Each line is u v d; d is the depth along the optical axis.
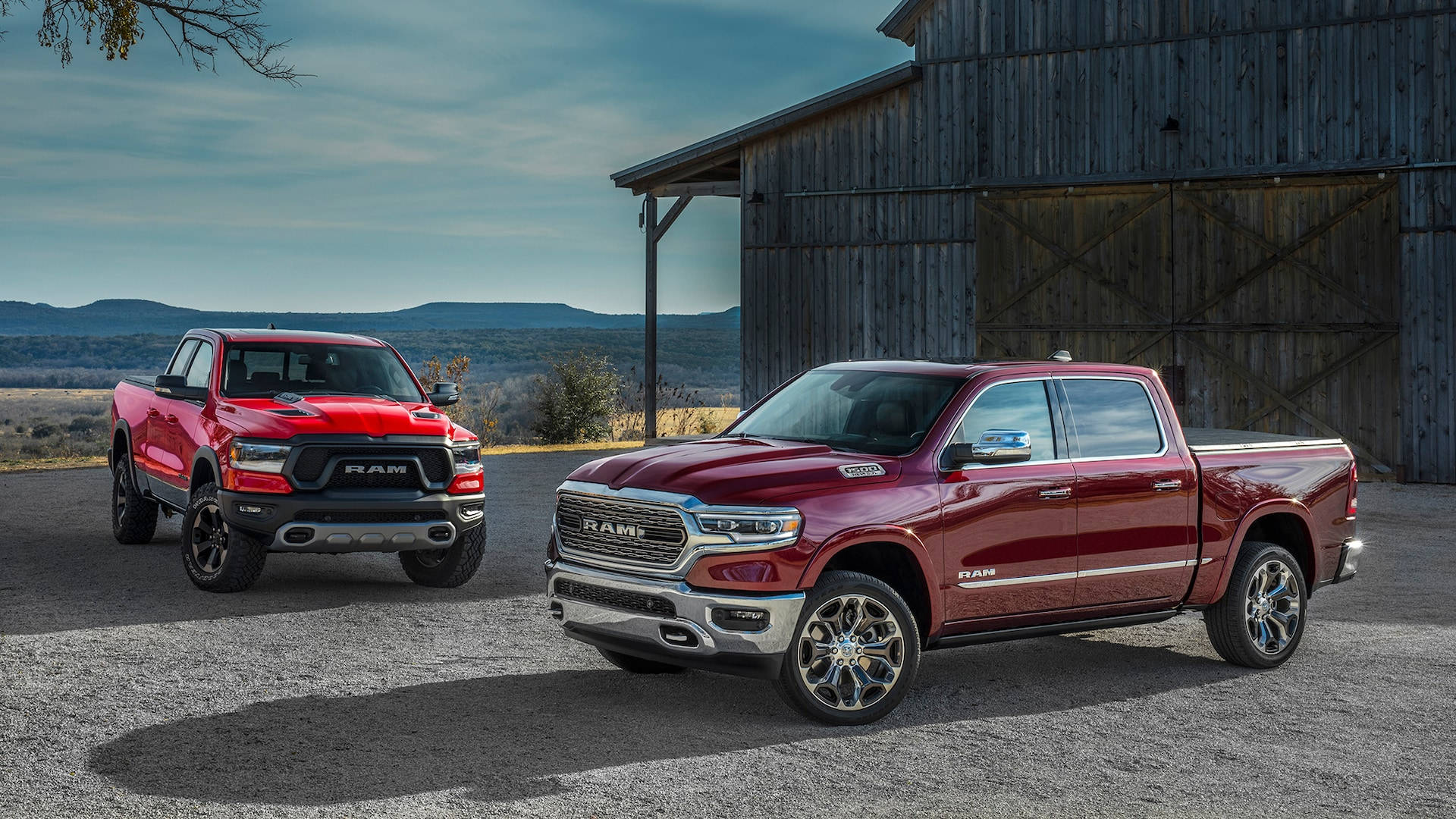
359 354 10.90
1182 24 18.56
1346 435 17.80
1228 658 7.61
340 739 5.69
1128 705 6.62
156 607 8.74
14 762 5.28
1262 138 18.14
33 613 8.46
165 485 10.62
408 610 8.84
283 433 9.02
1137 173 18.89
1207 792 5.14
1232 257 18.38
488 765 5.32
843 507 6.11
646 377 23.88
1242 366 18.38
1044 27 19.44
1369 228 17.58
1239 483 7.59
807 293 21.33
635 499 6.17
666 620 5.97
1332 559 8.17
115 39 18.86
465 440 9.77
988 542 6.56
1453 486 17.08
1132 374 7.41
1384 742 5.92
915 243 20.47
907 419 6.84
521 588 9.84
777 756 5.54
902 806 4.89
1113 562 7.03
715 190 24.73
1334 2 17.69
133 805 4.75
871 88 20.34
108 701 6.25
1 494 16.06
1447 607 9.45
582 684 6.81
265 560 10.18
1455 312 17.11
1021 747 5.77
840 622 6.12
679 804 4.86
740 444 6.90
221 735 5.71
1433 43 17.16
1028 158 19.61
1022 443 6.41
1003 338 19.91
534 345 119.69
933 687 7.01
